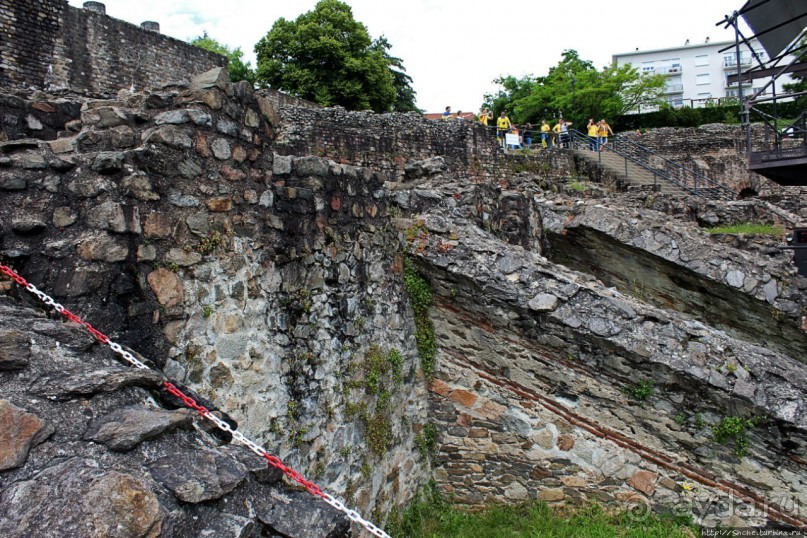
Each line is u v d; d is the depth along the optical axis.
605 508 5.84
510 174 20.34
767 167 10.68
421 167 10.09
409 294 6.39
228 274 3.79
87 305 2.93
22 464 1.87
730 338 5.85
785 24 10.40
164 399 2.59
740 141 28.48
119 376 2.33
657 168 25.12
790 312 7.93
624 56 64.38
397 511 5.77
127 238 3.13
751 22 11.33
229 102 3.85
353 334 5.29
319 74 26.98
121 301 3.09
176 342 3.38
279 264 4.32
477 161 19.16
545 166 22.02
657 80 35.84
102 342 2.73
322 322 4.81
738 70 11.29
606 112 35.06
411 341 6.38
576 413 5.95
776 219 15.50
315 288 4.73
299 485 2.66
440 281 6.33
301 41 26.77
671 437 5.62
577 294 5.93
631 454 5.77
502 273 6.10
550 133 26.05
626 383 5.72
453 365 6.42
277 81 27.72
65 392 2.14
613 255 9.60
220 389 3.68
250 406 3.93
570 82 35.03
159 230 3.31
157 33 17.62
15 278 2.79
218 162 3.75
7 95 3.88
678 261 8.67
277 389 4.23
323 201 4.86
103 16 16.28
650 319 5.76
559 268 6.47
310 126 15.37
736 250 8.95
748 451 5.37
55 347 2.40
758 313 8.29
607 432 5.84
